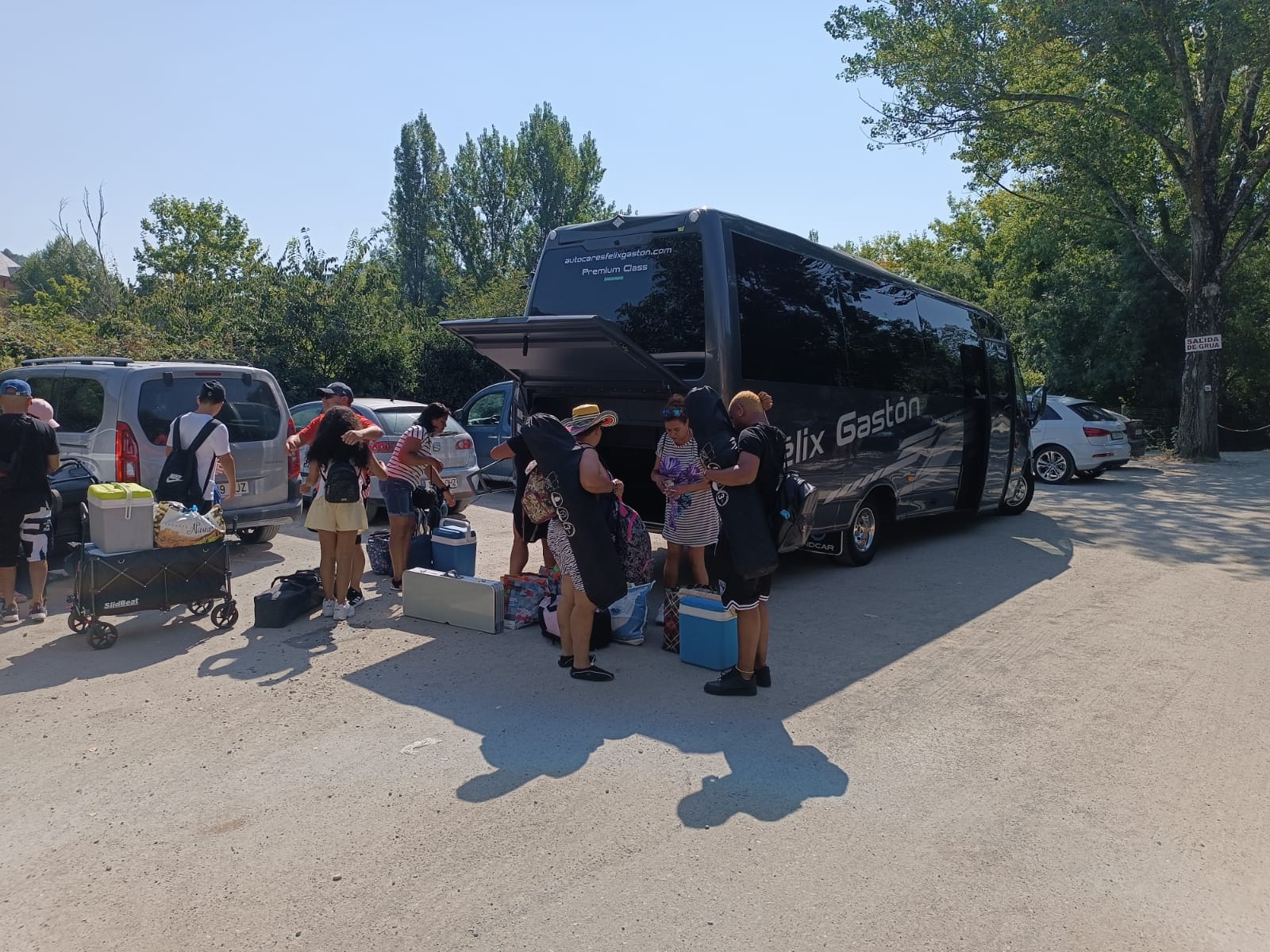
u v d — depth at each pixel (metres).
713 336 7.11
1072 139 20.27
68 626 6.55
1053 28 18.22
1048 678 5.77
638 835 3.72
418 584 6.90
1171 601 7.81
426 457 7.77
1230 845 3.71
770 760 4.48
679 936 3.06
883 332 9.40
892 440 9.48
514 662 5.93
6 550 6.54
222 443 7.34
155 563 6.17
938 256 38.00
